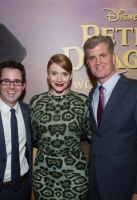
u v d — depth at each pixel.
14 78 1.48
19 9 2.04
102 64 1.46
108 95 1.51
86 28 2.05
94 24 2.05
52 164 1.60
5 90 1.48
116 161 1.44
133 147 1.46
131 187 1.46
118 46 2.06
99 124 1.52
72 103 1.65
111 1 2.04
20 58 2.06
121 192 1.46
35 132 1.72
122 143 1.43
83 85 2.09
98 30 2.05
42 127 1.61
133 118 1.41
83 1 2.04
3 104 1.51
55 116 1.61
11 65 1.50
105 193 1.48
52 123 1.60
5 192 1.51
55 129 1.59
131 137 1.44
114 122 1.43
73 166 1.60
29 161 1.66
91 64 1.51
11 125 1.48
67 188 1.60
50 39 2.06
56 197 1.61
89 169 1.64
